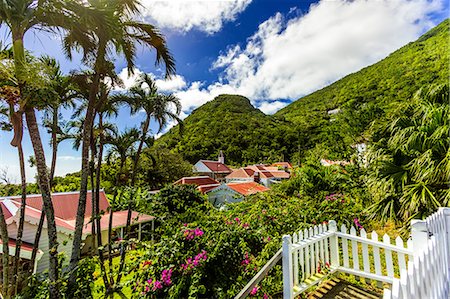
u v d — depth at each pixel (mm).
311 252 3523
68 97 7359
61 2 4617
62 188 19250
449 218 3225
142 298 3863
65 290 4883
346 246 3803
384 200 4711
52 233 5000
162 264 4027
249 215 5906
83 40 5719
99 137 8719
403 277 1586
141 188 8336
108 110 8656
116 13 5445
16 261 6215
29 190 16078
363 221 5926
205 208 6750
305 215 5934
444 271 2705
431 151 4180
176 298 3611
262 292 3520
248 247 4344
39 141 4980
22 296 5012
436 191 4004
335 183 8344
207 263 3842
